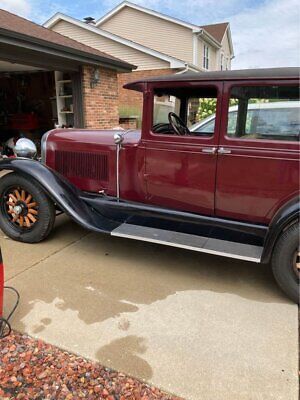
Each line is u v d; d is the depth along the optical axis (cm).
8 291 253
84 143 333
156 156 288
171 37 1727
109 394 167
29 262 300
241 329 217
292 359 192
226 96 250
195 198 281
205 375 179
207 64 1972
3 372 179
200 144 266
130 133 323
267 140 244
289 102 235
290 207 233
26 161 326
